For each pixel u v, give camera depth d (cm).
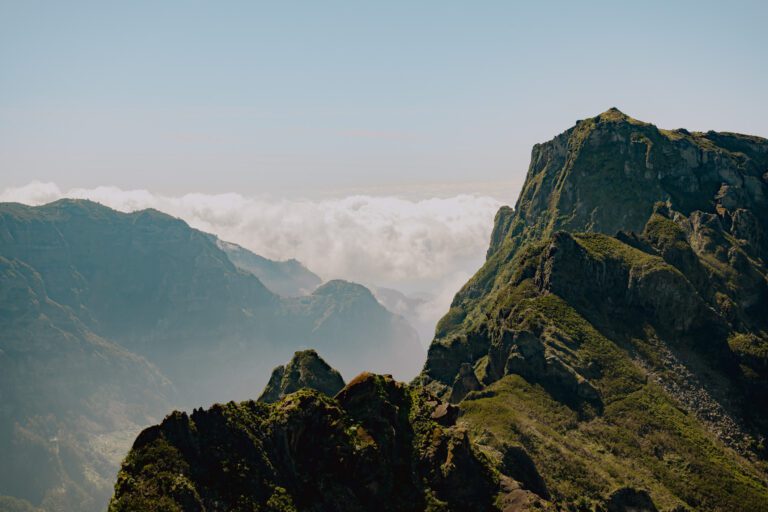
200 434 14275
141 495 12900
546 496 19925
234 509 13388
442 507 15125
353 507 14562
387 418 16538
